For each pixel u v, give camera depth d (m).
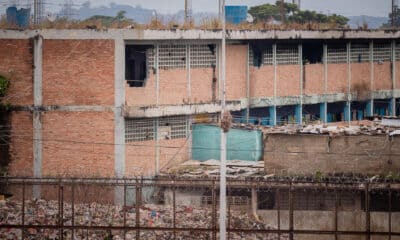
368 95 143.75
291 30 128.88
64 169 109.50
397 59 148.38
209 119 119.12
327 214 98.62
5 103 108.44
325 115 138.12
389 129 108.50
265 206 99.31
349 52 140.88
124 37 109.06
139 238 86.31
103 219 91.38
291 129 108.62
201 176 101.94
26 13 114.50
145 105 111.75
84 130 109.56
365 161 102.94
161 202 104.25
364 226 98.38
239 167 106.69
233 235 89.31
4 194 106.75
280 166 103.12
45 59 108.62
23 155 109.44
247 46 125.06
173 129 115.12
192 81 117.50
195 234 88.19
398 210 100.25
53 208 95.50
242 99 124.38
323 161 102.94
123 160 110.12
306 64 134.50
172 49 115.06
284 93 131.50
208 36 116.44
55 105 109.12
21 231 86.81
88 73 109.06
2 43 108.56
